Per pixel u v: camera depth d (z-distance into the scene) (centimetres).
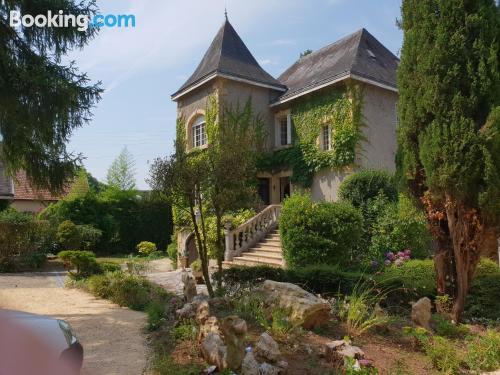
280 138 2020
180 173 755
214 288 886
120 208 2600
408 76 729
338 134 1672
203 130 2033
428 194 711
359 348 518
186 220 1889
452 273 731
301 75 2086
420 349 550
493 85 648
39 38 880
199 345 510
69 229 1911
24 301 938
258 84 1953
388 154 1745
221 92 1888
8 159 941
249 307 625
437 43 674
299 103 1884
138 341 602
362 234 1236
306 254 1116
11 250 1605
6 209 2188
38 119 836
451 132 643
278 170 1961
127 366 496
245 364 418
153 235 2691
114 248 2570
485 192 623
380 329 606
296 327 554
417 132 718
